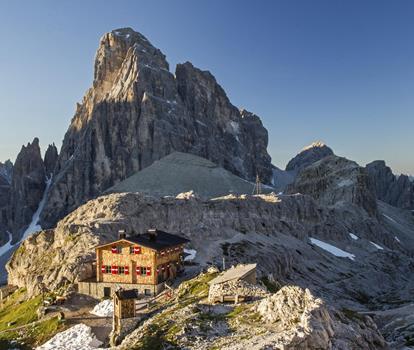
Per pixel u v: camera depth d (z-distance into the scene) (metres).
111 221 135.25
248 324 50.06
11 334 76.94
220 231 165.12
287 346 40.69
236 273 72.44
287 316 48.53
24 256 138.25
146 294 87.81
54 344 66.94
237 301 59.75
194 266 109.88
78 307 85.31
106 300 84.19
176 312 58.34
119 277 90.81
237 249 150.88
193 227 159.25
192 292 75.25
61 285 99.81
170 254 95.06
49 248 133.88
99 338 68.25
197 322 52.41
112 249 91.38
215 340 47.78
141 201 155.88
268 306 51.59
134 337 53.91
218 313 56.16
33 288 109.44
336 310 51.88
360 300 171.50
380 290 193.00
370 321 55.00
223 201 184.12
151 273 88.81
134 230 139.00
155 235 95.88
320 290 162.38
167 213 157.38
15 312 97.69
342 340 45.78
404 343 89.38
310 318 44.94
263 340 43.62
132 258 90.06
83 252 113.75
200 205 172.12
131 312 65.88
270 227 194.50
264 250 160.75
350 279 190.38
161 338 50.16
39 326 77.75
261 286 69.81
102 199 157.75
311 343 42.31
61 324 75.38
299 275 169.25
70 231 127.81
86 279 96.12
